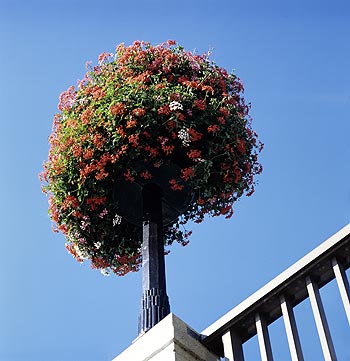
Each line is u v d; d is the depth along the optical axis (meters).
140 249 5.10
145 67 5.08
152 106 4.57
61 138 4.76
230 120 4.77
